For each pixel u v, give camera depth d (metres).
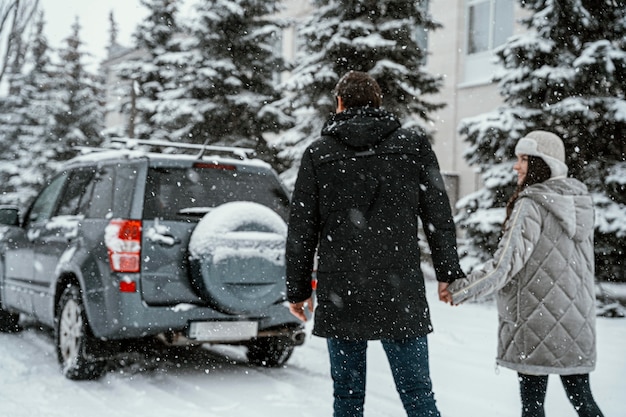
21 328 7.36
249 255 4.86
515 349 3.18
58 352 5.42
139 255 4.78
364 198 2.83
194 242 4.85
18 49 10.64
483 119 10.90
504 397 4.78
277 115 16.88
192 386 5.03
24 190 26.64
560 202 3.12
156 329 4.75
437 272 2.91
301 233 2.94
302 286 2.97
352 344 2.88
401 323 2.74
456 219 11.53
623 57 9.98
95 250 5.04
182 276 4.87
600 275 9.76
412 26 14.00
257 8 17.52
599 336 7.26
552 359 3.10
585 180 10.26
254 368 5.75
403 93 13.76
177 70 18.86
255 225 4.95
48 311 5.80
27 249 6.40
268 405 4.54
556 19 10.58
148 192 5.01
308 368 5.76
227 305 4.82
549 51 10.43
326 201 2.88
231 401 4.62
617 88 10.40
